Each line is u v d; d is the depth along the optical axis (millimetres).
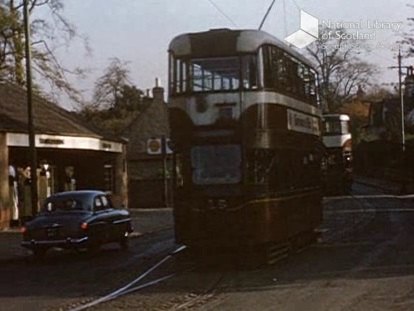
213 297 15500
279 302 14594
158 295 15977
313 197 26438
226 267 20750
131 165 60688
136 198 57031
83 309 14430
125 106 84250
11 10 40500
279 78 21875
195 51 20812
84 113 62938
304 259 22109
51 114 40312
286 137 22453
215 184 20453
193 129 20625
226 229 20328
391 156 80812
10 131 34125
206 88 20656
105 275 19750
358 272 18719
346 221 36812
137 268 21094
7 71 42531
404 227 32562
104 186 48031
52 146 37344
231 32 20922
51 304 15250
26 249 24594
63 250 26406
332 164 61469
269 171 20844
